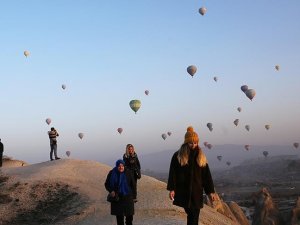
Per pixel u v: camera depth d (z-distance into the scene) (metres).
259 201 43.59
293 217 41.22
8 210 20.56
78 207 20.08
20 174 25.69
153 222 16.28
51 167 26.62
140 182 23.19
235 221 27.77
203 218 20.25
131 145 14.02
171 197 9.61
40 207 20.73
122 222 12.62
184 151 9.46
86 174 25.44
